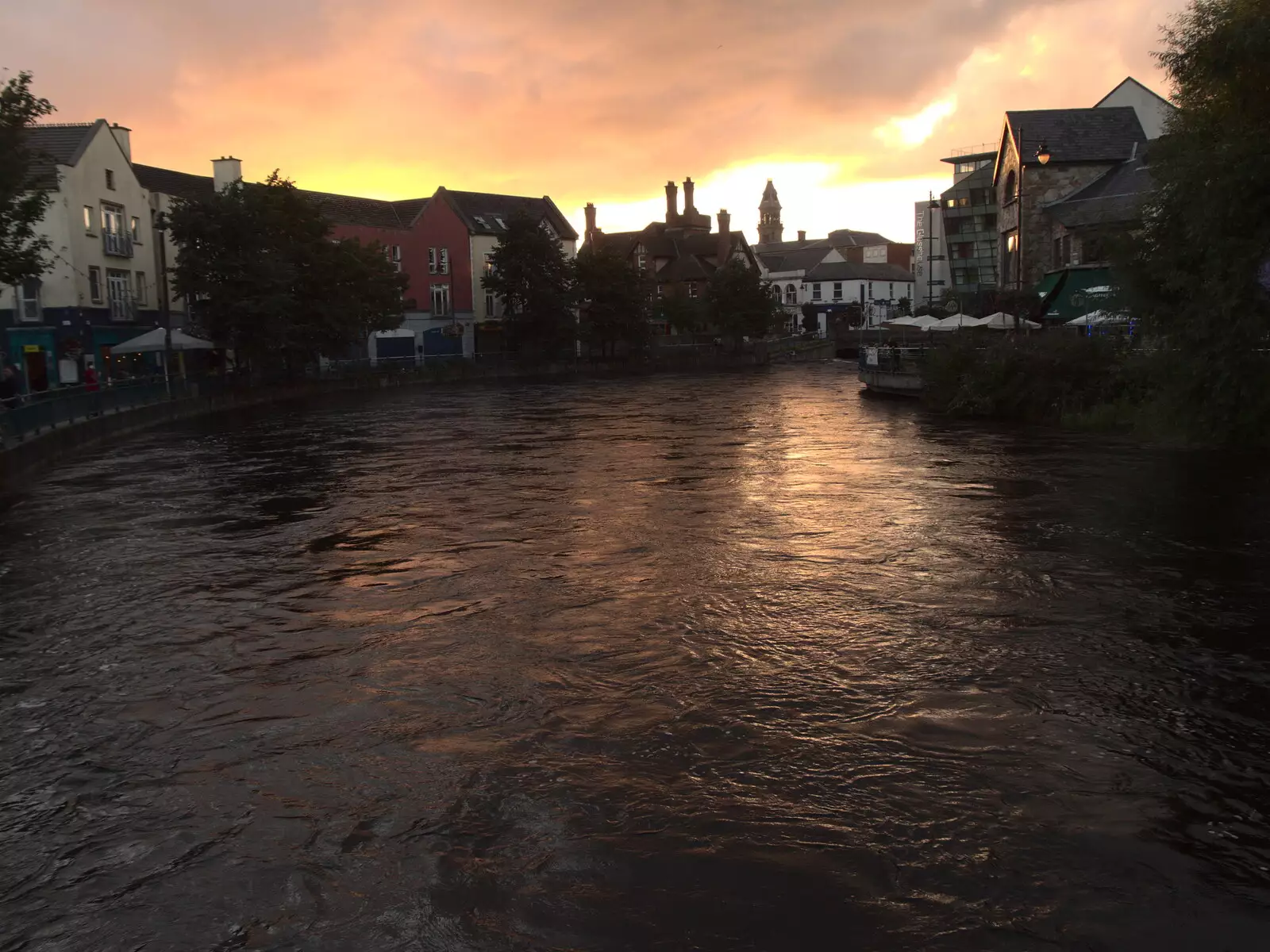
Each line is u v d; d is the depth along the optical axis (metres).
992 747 6.32
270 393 46.28
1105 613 9.18
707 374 70.25
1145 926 4.41
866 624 9.03
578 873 4.94
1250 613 9.08
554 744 6.50
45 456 23.53
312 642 8.91
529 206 83.06
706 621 9.21
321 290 50.22
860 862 4.98
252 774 6.20
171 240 43.66
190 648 8.85
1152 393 25.12
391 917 4.62
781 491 16.94
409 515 15.39
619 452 23.58
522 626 9.20
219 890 4.89
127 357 46.50
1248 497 15.15
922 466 19.88
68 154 42.94
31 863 5.20
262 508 16.50
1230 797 5.60
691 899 4.70
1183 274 19.30
